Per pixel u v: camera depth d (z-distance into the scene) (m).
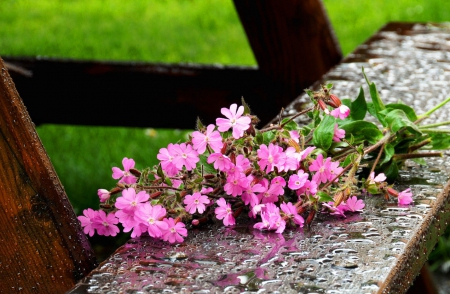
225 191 1.39
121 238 2.85
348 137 1.47
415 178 1.48
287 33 2.31
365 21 5.13
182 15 5.68
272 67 2.35
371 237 1.35
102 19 5.65
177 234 1.35
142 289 1.26
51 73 2.50
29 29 5.41
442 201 1.44
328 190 1.39
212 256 1.32
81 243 1.38
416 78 1.84
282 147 1.40
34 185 1.36
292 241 1.34
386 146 1.46
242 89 2.39
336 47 2.37
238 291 1.26
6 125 1.34
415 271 1.35
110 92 2.47
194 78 2.41
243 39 5.03
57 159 3.48
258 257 1.31
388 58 1.95
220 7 5.79
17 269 1.37
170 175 1.38
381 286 1.26
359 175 1.48
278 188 1.38
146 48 4.87
